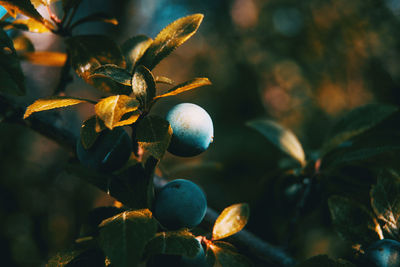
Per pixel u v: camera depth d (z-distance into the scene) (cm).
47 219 36
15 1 17
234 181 48
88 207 37
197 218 16
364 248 17
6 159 35
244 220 17
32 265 34
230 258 16
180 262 16
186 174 50
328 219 22
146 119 16
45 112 19
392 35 52
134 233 14
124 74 16
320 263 16
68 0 18
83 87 45
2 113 18
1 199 34
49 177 37
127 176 17
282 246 20
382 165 20
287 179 22
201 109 17
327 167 20
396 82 50
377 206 17
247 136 52
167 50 17
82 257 16
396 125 24
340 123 21
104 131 16
